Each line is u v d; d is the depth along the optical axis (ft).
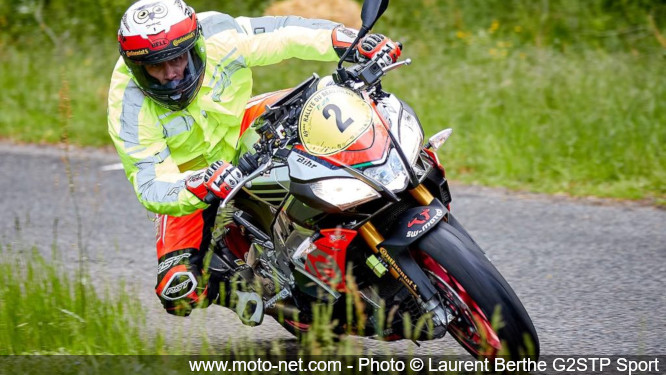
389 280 43.47
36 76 121.39
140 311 50.08
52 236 73.92
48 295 51.85
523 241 66.90
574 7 124.26
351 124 41.86
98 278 63.62
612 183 79.25
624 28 120.37
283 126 43.19
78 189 86.79
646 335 49.52
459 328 43.47
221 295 48.24
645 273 59.36
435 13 128.16
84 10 142.41
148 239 72.38
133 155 45.37
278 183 43.55
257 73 111.14
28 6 144.36
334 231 42.24
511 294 40.16
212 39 46.73
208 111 46.78
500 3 128.26
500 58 109.60
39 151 100.68
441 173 45.29
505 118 91.56
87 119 107.34
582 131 85.61
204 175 42.16
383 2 45.68
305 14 116.26
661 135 84.43
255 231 48.73
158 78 44.06
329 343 42.45
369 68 44.52
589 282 58.29
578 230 68.69
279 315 48.29
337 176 40.98
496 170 83.51
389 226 42.75
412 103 97.19
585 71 101.14
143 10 43.78
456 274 40.22
